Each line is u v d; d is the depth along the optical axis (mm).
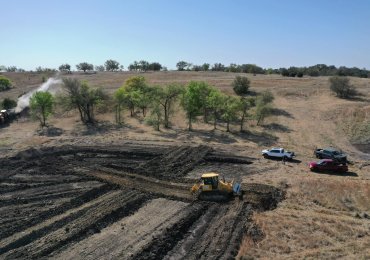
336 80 76000
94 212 27391
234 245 22609
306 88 82938
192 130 57750
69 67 159625
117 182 34156
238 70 149250
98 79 116875
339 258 21234
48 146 49719
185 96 57781
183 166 39656
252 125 60094
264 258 21234
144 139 52531
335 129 57531
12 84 119625
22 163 41500
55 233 24734
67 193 32188
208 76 114688
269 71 139750
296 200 29922
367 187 32062
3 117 65062
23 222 26406
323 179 34875
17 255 22094
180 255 21953
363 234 24016
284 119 63062
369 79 94188
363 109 63562
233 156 43219
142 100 65812
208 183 30000
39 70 167125
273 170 38500
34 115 63188
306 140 52719
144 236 24141
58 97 65812
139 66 162625
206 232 24703
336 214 27344
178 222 25641
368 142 51594
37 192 32906
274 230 24656
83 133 57469
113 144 50219
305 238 23531
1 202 30609
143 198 30469
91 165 40562
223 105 57375
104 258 21625
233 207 28391
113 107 71875
